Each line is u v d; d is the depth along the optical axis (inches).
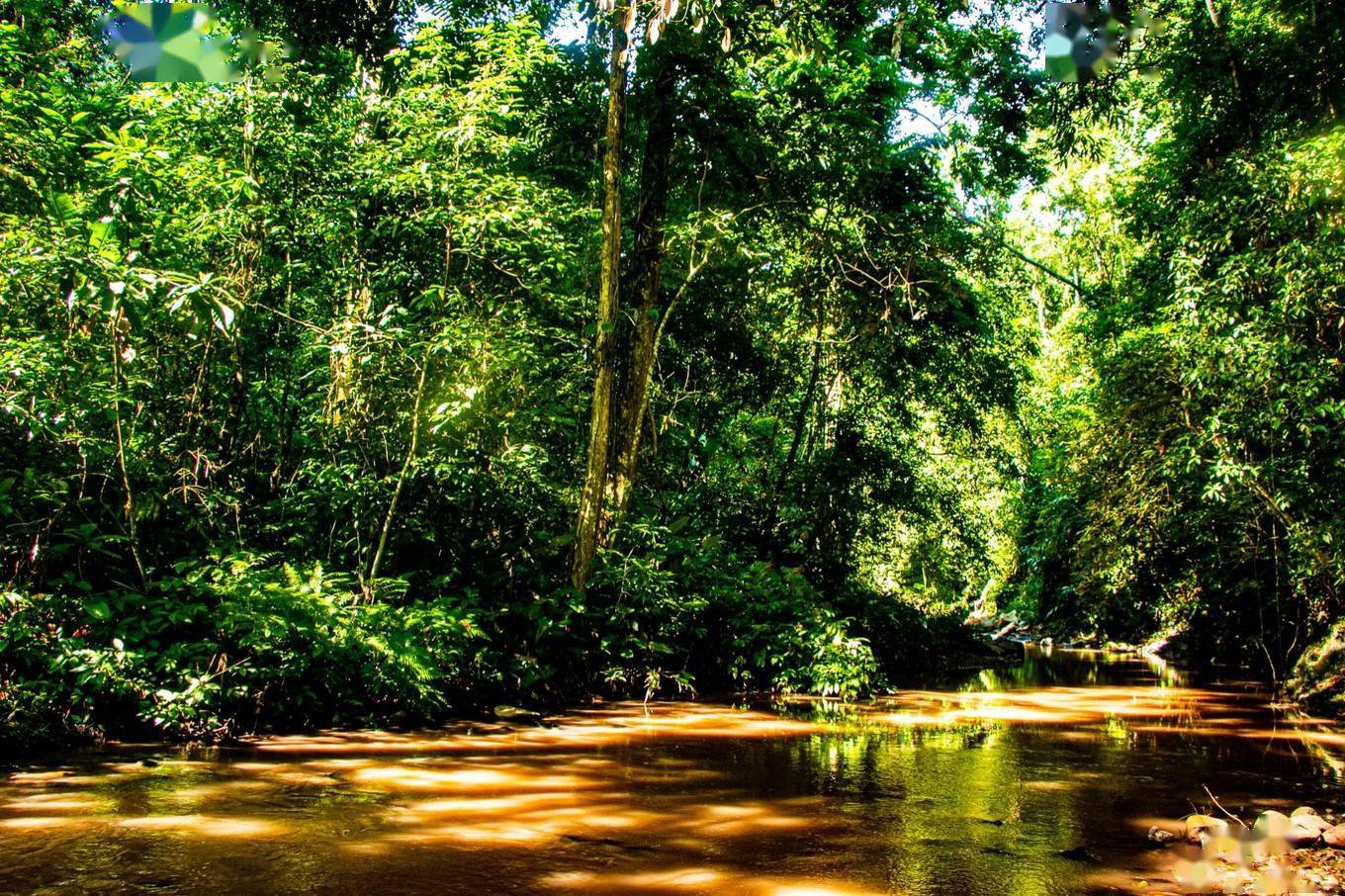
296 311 327.3
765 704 354.6
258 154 303.1
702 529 561.3
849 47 471.2
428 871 134.1
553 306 361.4
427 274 334.0
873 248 511.8
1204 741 275.9
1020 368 688.4
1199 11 469.1
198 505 282.5
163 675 229.0
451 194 305.1
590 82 435.5
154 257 255.9
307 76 322.0
